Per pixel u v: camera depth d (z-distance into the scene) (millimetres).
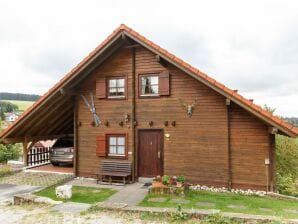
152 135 13656
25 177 14938
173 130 13219
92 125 14727
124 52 14156
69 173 15711
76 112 15125
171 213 8711
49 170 16594
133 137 13836
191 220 8367
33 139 17484
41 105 14070
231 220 8172
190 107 12859
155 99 13586
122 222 8336
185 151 12984
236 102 11320
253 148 11992
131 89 13930
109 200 10570
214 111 12570
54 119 16922
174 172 13125
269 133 11766
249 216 8211
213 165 12508
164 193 11344
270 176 11922
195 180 12758
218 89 11570
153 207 9453
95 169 14602
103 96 14352
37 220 8594
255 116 11844
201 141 12727
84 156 14906
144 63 13773
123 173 13633
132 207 9398
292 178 17859
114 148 14336
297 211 9375
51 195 11414
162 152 13430
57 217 8812
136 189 12273
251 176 11984
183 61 12031
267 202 10484
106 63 14453
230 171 12242
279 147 19109
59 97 14648
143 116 13773
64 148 17406
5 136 15070
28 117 14414
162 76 13352
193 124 12883
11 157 22531
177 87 13188
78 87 15078
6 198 11141
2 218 8828
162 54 12406
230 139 12336
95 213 9148
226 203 10234
